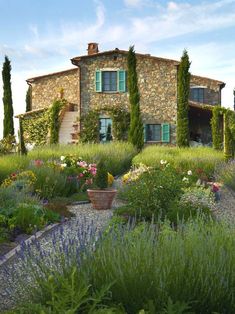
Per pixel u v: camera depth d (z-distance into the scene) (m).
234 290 3.63
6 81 28.20
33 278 4.10
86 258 3.94
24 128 29.41
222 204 10.62
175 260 3.73
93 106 27.53
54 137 27.00
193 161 16.84
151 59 27.33
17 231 7.39
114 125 27.06
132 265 3.67
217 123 22.81
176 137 26.91
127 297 3.53
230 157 18.61
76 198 11.53
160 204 8.45
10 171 13.16
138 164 17.11
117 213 8.64
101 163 10.62
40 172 12.07
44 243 6.74
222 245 3.97
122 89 27.30
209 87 31.41
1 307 4.11
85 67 27.64
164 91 27.19
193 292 3.57
